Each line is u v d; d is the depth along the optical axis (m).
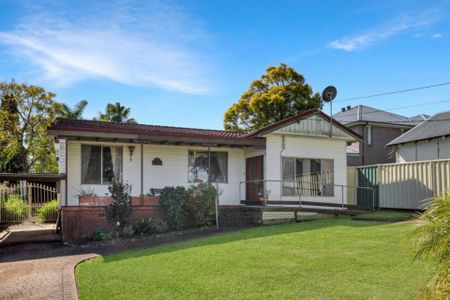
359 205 19.39
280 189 17.47
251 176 18.33
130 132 14.62
